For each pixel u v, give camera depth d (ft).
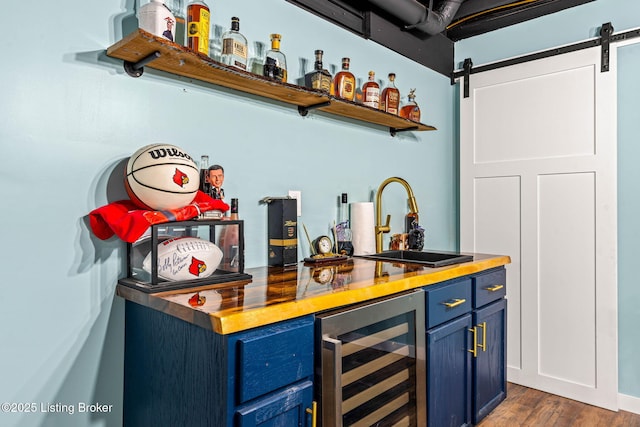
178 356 3.64
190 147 5.11
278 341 3.42
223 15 5.39
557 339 8.23
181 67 4.73
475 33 9.55
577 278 8.03
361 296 4.25
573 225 8.10
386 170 8.17
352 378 4.14
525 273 8.68
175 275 4.24
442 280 5.50
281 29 6.16
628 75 7.70
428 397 5.23
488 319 6.71
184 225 4.24
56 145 4.11
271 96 5.90
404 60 8.62
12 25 3.87
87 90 4.31
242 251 4.75
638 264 7.57
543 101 8.52
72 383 4.17
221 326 3.08
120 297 4.48
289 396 3.49
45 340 4.02
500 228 9.06
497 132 9.14
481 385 6.50
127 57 4.44
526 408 7.57
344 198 7.00
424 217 9.21
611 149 7.68
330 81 6.31
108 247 4.42
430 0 8.23
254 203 5.80
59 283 4.11
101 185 4.40
